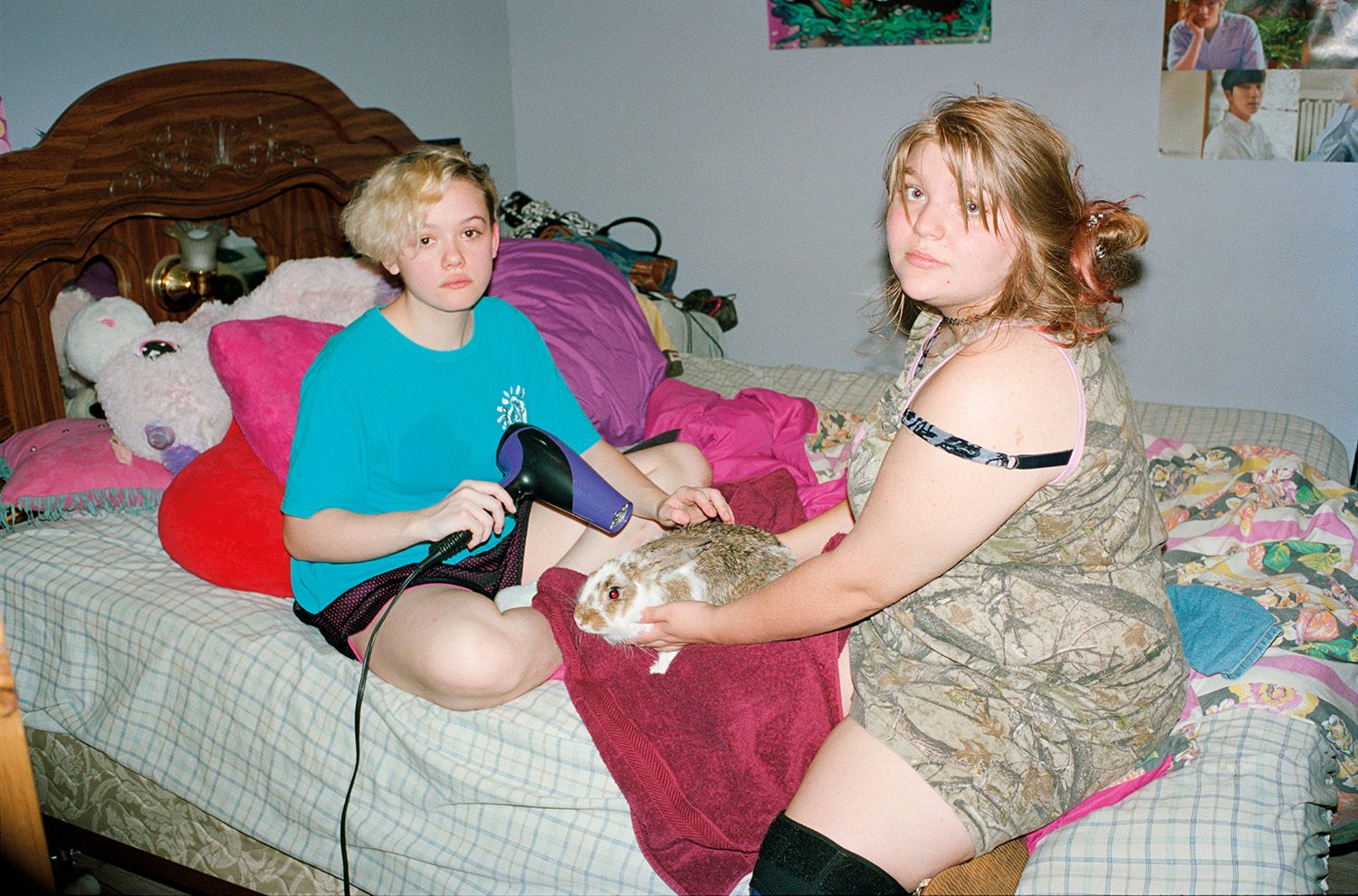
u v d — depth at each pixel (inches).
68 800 69.8
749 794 48.7
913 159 42.0
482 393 62.1
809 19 130.7
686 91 140.3
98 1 82.1
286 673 58.9
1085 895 42.6
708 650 51.8
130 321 73.9
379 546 53.8
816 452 82.2
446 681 52.2
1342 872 70.5
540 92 147.3
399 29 122.0
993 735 43.0
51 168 71.8
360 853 58.1
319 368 57.0
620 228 150.1
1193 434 86.8
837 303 141.4
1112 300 43.3
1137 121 119.1
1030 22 120.6
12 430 74.6
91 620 65.1
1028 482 40.1
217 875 65.2
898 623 46.5
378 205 54.4
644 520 64.9
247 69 86.3
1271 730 49.5
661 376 93.4
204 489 65.5
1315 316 117.8
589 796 51.6
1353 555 62.1
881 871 41.3
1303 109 111.3
